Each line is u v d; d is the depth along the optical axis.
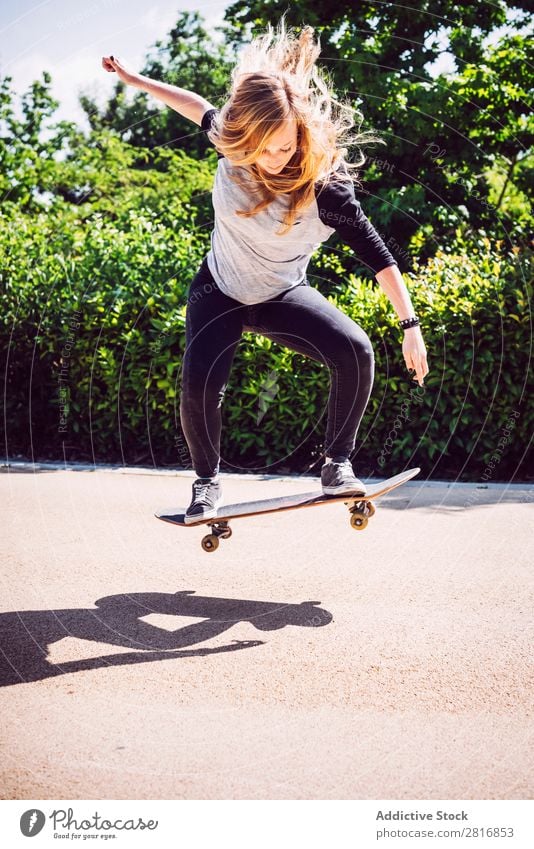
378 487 2.96
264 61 2.75
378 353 5.79
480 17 9.50
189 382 2.90
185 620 2.92
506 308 5.65
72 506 4.88
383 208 8.45
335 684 2.35
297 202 2.69
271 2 9.06
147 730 2.08
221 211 2.76
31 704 2.23
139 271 6.65
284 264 2.86
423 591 3.22
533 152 9.72
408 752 1.97
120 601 3.13
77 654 2.59
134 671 2.46
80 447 6.71
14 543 4.01
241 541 4.11
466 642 2.67
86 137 11.65
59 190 11.77
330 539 4.12
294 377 5.94
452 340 5.67
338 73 8.74
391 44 9.30
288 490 5.31
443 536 4.12
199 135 13.56
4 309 6.69
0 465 6.36
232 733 2.06
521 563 3.59
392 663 2.50
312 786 1.83
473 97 9.25
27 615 2.97
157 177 11.27
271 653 2.59
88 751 1.97
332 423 2.93
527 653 2.57
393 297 2.88
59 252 7.16
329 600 3.13
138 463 6.48
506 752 1.97
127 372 6.37
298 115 2.53
